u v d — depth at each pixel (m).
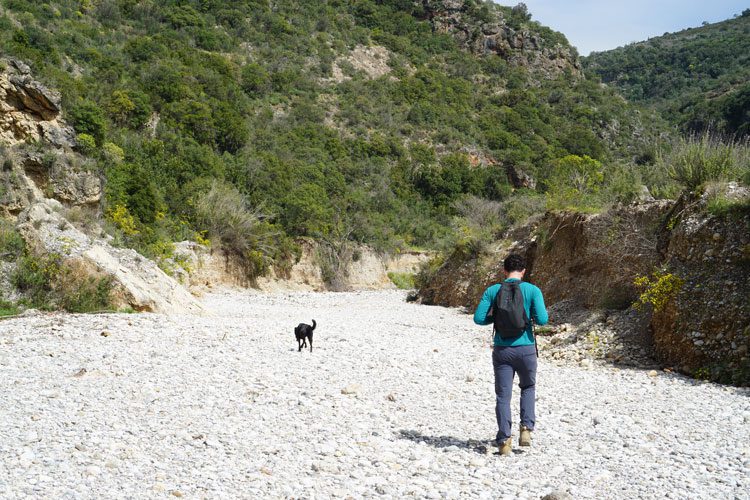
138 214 33.81
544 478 4.77
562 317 15.35
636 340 11.48
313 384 7.94
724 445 5.75
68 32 57.31
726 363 9.34
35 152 28.38
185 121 50.94
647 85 163.38
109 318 13.35
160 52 61.56
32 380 7.64
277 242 43.16
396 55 102.00
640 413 7.10
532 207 24.84
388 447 5.46
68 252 15.63
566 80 110.38
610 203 16.88
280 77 76.62
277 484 4.44
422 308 23.61
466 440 5.86
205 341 11.15
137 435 5.51
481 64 108.88
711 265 10.55
